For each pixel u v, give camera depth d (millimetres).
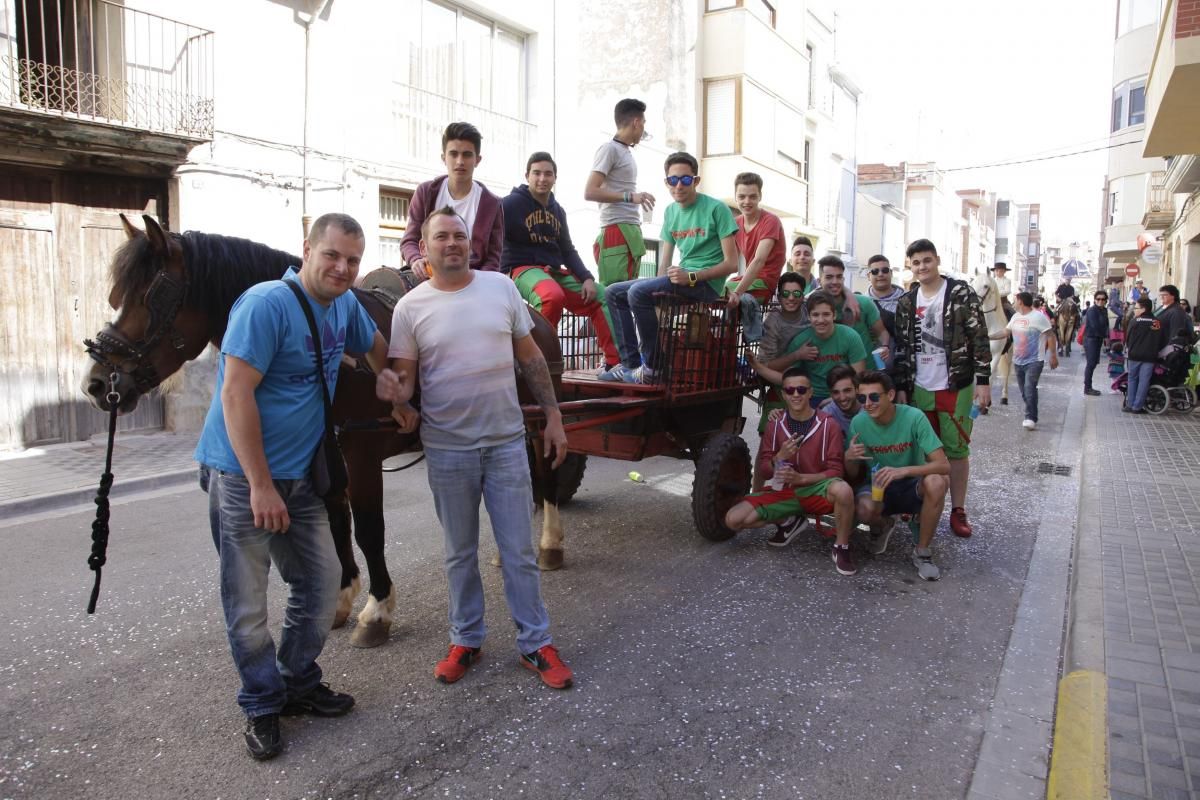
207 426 3023
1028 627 4270
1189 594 4586
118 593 4633
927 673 3742
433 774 2902
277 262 3516
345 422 3551
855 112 30844
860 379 5070
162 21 8805
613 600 4562
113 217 8953
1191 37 7664
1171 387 12273
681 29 18344
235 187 9578
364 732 3168
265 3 9680
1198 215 19172
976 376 5766
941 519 6336
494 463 3521
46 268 8523
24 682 3551
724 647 3977
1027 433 10484
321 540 3178
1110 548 5422
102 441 8891
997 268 16547
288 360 2939
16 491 6762
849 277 31125
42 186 8453
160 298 3211
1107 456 8805
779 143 21797
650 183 17672
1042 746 3145
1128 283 31016
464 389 3395
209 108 9078
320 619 3211
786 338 6102
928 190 45531
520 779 2881
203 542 5668
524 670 3695
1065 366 21281
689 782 2881
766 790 2844
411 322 3398
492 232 4750
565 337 6488
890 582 4934
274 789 2801
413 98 11898
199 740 3102
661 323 5203
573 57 14680
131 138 8273
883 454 5141
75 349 8797
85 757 2977
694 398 5410
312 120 10258
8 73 7930
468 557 3590
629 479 7566
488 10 12836
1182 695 3447
